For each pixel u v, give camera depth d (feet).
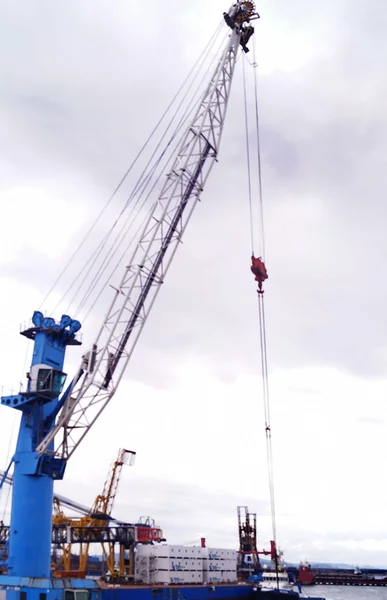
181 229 211.82
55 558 327.06
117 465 373.40
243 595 268.82
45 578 172.55
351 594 642.22
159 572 240.94
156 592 214.90
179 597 224.94
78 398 193.26
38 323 205.98
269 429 205.36
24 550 179.01
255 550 409.69
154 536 261.65
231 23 231.30
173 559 244.22
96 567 417.49
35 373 195.00
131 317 201.98
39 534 182.29
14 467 192.13
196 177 216.33
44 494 187.62
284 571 504.02
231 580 280.72
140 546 250.57
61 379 197.67
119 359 198.90
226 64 229.25
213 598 245.45
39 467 185.78
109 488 367.45
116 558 297.94
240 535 417.28
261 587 286.66
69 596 168.14
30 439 191.62
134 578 244.83
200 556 262.06
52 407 199.11
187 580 248.11
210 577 262.67
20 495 186.19
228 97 226.79
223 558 278.67
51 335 207.41
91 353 195.11
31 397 193.98
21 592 168.66
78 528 262.47
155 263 207.31
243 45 239.09
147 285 204.95
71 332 209.97
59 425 189.88
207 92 223.10
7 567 188.75
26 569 176.96
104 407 194.80
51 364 203.92
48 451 186.91
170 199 212.43
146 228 209.46
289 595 268.41
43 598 164.86
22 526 181.98
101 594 188.24
